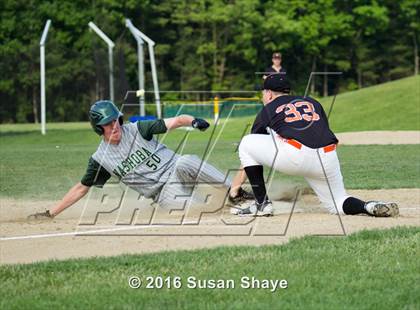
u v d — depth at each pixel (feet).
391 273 30.86
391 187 60.80
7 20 277.85
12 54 290.15
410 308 26.84
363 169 75.15
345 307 26.89
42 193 61.46
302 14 353.31
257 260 32.96
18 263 33.53
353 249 34.55
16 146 136.98
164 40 353.92
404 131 127.65
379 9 343.87
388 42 360.69
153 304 27.63
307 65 357.61
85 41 297.94
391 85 172.86
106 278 30.73
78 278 30.78
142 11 341.21
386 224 41.04
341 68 359.46
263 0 353.10
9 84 301.02
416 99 157.28
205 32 348.59
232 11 334.65
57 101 298.76
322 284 29.55
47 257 34.78
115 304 27.61
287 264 32.19
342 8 351.46
